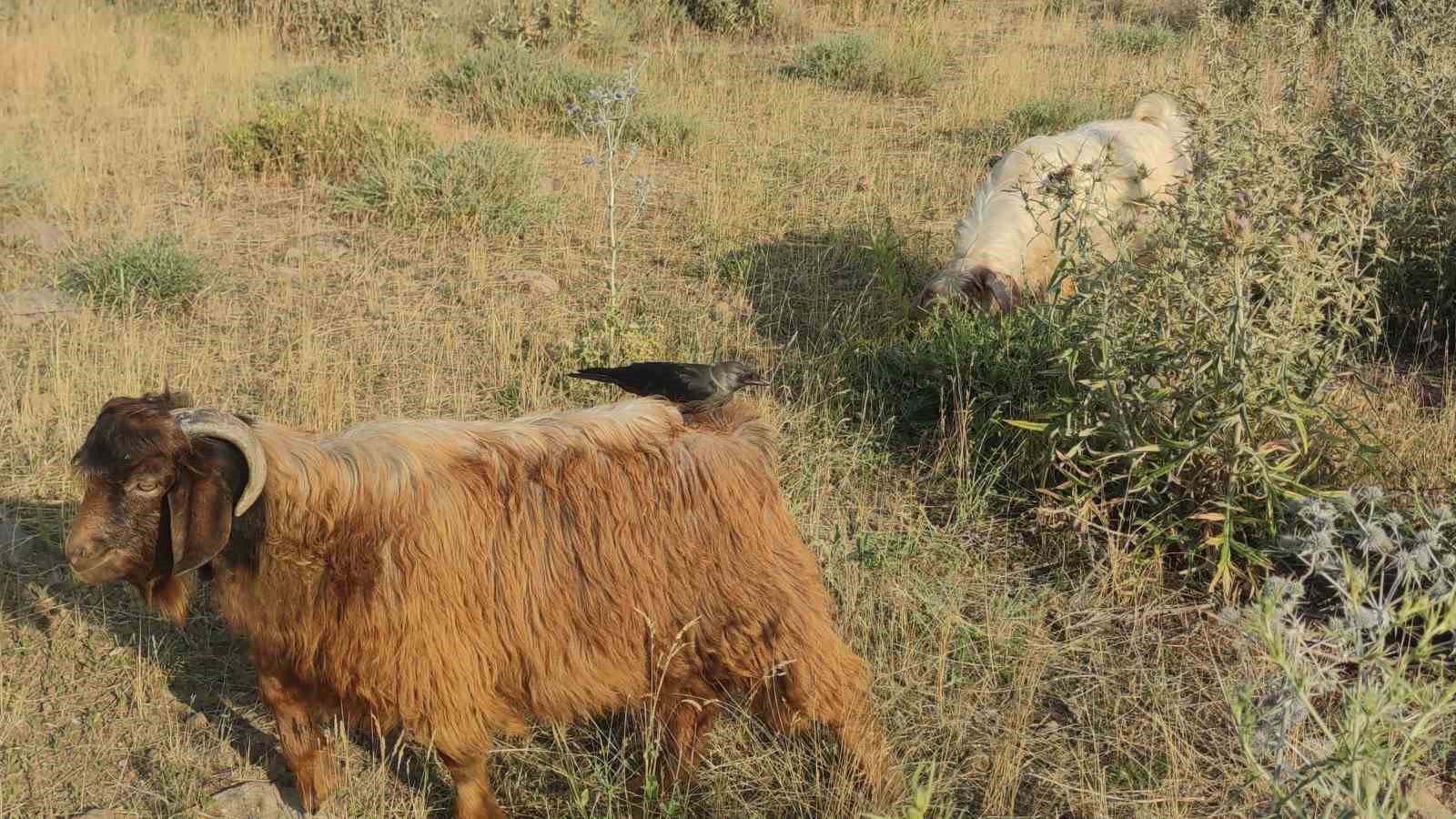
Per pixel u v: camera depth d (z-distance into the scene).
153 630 5.16
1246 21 13.31
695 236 9.84
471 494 3.85
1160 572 5.43
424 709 3.80
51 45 14.52
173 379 7.16
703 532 4.04
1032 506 6.03
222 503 3.49
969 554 5.73
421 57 14.99
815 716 4.21
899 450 6.67
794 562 4.17
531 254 9.44
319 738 4.29
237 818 4.27
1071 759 4.51
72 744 4.58
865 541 5.68
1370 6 10.20
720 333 8.02
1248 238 5.15
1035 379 6.65
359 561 3.68
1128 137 8.16
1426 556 3.78
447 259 9.27
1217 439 5.39
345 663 3.74
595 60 15.68
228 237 9.55
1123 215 7.89
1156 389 5.65
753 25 17.91
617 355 7.39
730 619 4.09
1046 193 6.57
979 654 5.02
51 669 4.94
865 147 12.55
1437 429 6.32
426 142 11.12
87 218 9.69
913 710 4.72
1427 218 7.81
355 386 7.21
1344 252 6.50
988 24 18.50
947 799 4.29
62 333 7.75
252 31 15.75
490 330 7.99
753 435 4.24
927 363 7.05
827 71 15.29
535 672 3.97
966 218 8.15
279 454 3.63
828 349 7.73
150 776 4.44
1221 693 4.77
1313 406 5.39
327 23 15.71
